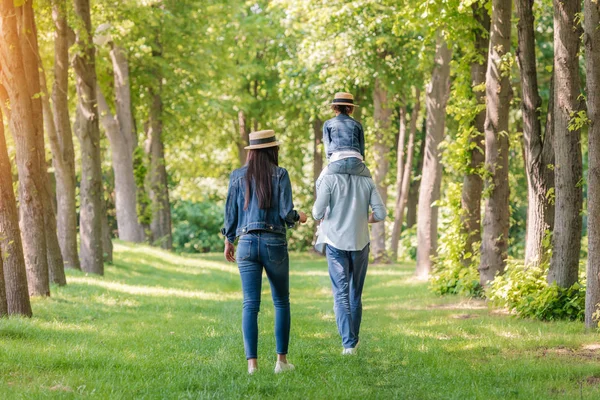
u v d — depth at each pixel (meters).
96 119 19.92
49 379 6.00
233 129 41.16
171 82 30.80
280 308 6.53
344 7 24.53
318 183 7.77
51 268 15.12
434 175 22.19
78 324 10.21
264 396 5.52
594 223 9.09
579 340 8.22
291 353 7.48
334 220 7.68
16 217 10.65
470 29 15.27
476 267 15.62
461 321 10.69
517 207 35.88
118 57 28.16
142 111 33.34
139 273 22.45
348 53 25.42
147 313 12.25
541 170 11.91
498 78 13.46
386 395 5.57
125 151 28.81
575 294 10.54
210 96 33.50
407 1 17.02
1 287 9.72
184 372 6.43
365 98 33.16
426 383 6.04
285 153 43.53
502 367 6.76
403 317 11.69
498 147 13.73
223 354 7.39
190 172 42.34
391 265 30.88
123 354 7.37
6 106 12.50
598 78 8.77
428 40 15.52
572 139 10.34
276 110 37.56
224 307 13.71
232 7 31.53
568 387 5.87
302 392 5.61
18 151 12.69
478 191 16.19
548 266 11.70
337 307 7.63
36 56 12.96
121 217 29.36
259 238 6.42
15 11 11.73
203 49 30.92
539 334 8.77
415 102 30.61
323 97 29.30
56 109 17.94
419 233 22.28
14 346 7.61
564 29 9.97
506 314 11.59
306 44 27.72
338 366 6.78
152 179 33.59
